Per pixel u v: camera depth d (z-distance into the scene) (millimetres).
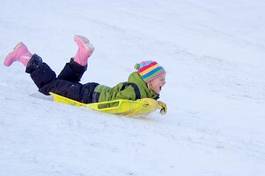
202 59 28109
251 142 11656
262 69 27859
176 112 15102
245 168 8305
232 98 19938
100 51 26094
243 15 44719
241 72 26203
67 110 10070
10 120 8242
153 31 33344
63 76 12406
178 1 45531
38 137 7594
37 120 8570
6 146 6922
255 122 15523
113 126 9453
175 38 32375
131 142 8484
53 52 23297
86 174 6449
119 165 7098
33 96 11922
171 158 8023
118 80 20156
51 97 12500
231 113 16750
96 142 7996
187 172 7422
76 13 34250
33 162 6500
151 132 9695
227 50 31500
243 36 37062
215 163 8266
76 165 6703
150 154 7984
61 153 7082
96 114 10516
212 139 10539
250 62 29297
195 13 42312
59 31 28109
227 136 11820
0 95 10242
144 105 11336
